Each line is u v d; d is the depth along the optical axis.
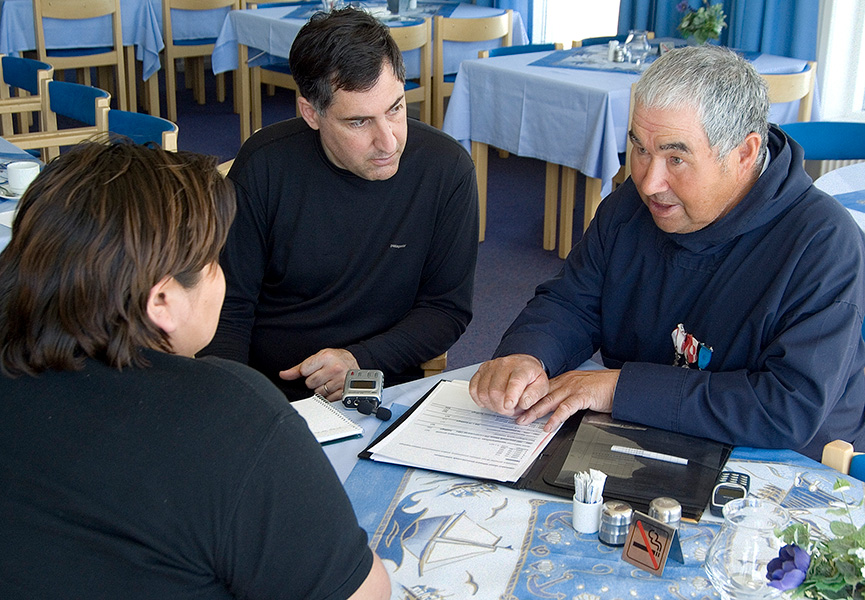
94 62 5.09
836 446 1.18
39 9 4.78
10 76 3.59
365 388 1.37
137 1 5.25
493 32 4.61
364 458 1.20
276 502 0.74
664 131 1.24
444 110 5.08
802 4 3.98
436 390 1.39
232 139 5.34
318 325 1.76
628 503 1.08
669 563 0.97
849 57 4.16
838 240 1.27
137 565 0.73
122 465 0.73
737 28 4.20
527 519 1.06
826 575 0.77
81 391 0.75
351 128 1.54
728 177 1.27
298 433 0.77
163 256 0.76
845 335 1.23
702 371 1.28
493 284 3.58
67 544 0.73
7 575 0.73
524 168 5.09
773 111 3.57
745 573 0.88
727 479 1.11
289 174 1.69
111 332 0.76
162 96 6.37
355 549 0.79
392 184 1.69
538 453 1.20
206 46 5.59
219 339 1.71
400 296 1.77
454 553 1.00
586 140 3.37
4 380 0.77
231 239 1.72
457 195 1.73
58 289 0.74
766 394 1.22
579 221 4.29
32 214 0.76
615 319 1.51
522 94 3.57
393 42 1.53
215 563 0.74
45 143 2.98
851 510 1.07
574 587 0.94
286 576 0.76
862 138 2.71
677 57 1.25
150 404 0.74
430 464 1.17
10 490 0.73
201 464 0.73
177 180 0.79
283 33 4.58
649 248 1.44
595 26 5.29
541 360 1.42
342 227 1.71
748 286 1.33
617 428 1.26
